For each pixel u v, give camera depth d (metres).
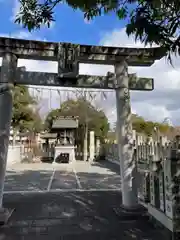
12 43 3.79
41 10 2.39
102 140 18.41
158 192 3.35
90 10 2.55
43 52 3.94
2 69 3.80
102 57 4.09
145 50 4.11
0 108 3.73
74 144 16.36
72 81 4.02
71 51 3.89
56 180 7.53
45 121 18.14
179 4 1.95
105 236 3.00
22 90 14.25
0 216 3.45
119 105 4.12
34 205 4.39
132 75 4.27
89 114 16.83
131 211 3.74
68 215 3.80
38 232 3.13
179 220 2.80
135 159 4.05
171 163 2.88
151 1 1.93
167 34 1.99
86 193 5.42
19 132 17.36
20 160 15.79
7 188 6.10
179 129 13.81
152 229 3.22
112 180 7.50
